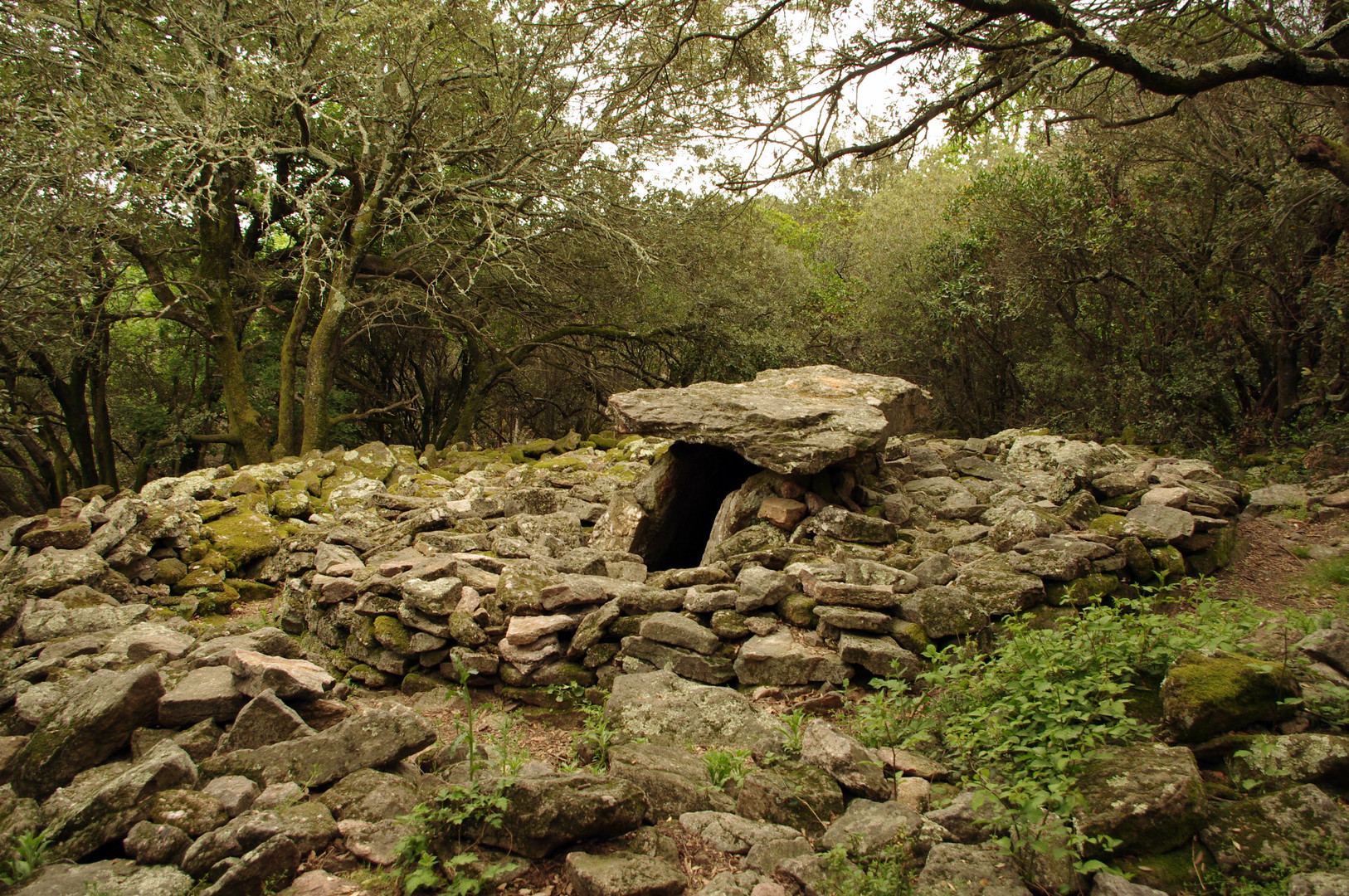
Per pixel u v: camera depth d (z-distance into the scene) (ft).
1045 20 23.43
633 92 36.35
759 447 23.04
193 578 27.96
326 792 11.62
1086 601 17.44
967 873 9.40
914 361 61.67
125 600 25.58
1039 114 39.55
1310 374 42.09
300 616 23.21
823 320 75.46
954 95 28.94
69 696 13.60
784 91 30.12
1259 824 9.78
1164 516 21.09
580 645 17.89
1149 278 45.34
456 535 24.95
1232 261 41.63
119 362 62.59
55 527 27.61
